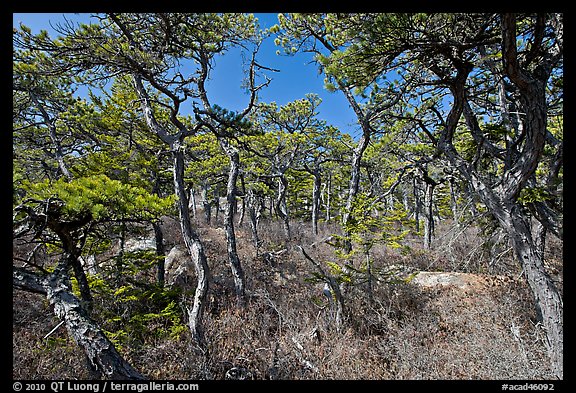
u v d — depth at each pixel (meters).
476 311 6.69
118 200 5.01
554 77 6.43
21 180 4.77
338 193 27.78
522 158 4.76
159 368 5.27
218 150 13.65
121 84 9.84
